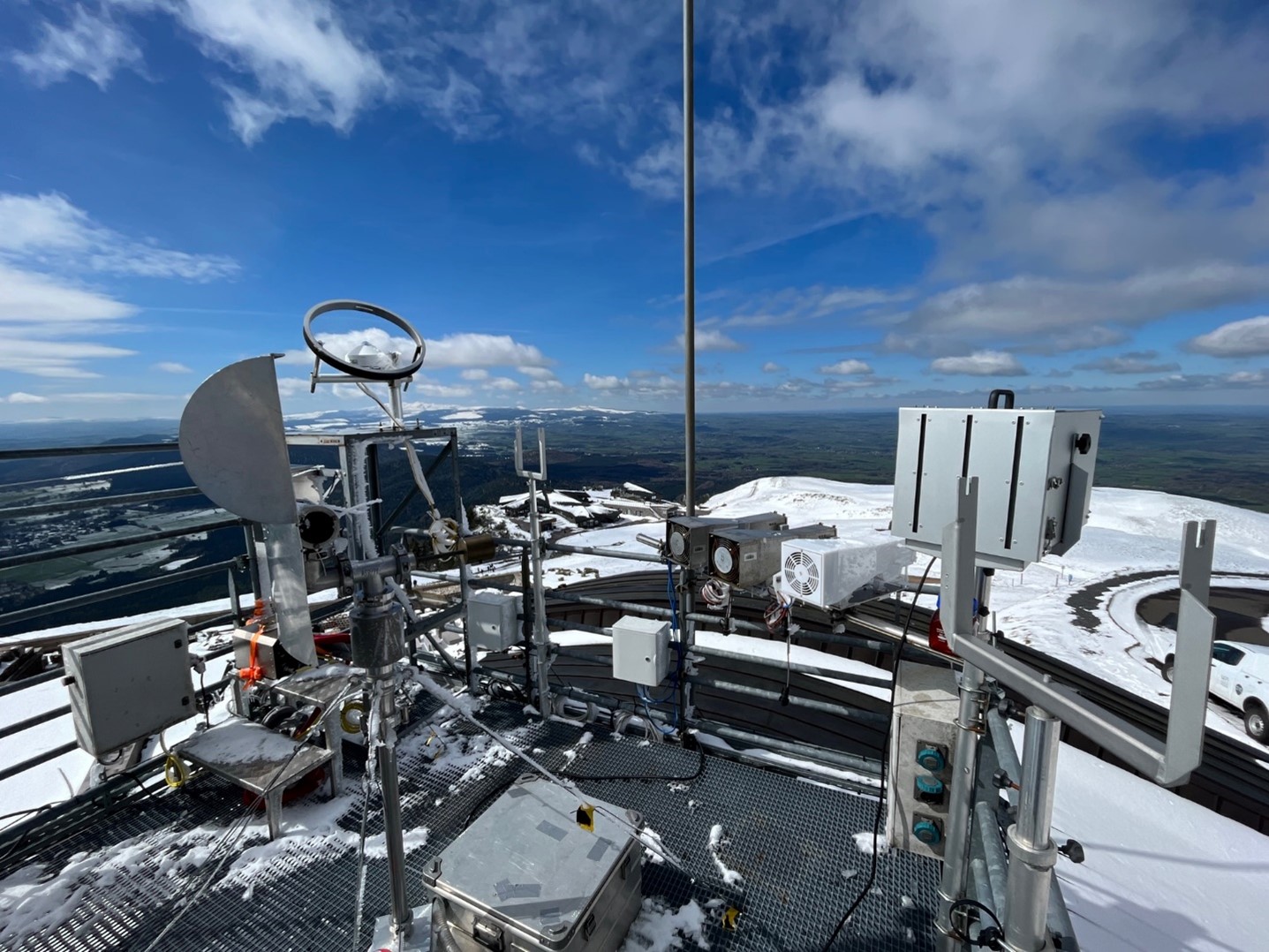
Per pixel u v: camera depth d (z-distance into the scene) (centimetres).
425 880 180
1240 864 359
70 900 213
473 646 356
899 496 203
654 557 306
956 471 184
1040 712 97
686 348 289
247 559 305
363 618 151
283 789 247
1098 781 457
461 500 326
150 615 670
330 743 263
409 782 277
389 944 187
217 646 307
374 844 239
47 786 390
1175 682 70
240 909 211
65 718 504
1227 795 540
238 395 122
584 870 181
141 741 271
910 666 255
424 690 358
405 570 159
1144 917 289
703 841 238
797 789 269
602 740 310
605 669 545
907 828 230
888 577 252
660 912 206
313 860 232
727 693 480
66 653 244
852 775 272
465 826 249
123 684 251
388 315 230
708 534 278
